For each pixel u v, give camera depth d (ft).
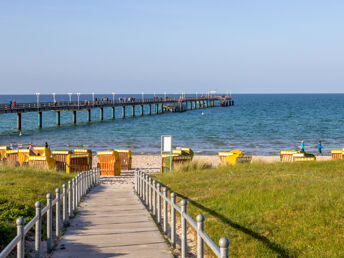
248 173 60.03
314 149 172.35
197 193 45.47
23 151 100.37
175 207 28.50
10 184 51.85
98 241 30.53
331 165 63.16
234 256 26.27
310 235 27.25
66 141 201.16
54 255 27.07
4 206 37.35
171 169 86.33
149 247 28.89
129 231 33.94
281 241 27.20
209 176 60.54
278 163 71.97
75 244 29.73
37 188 50.14
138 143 196.85
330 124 306.55
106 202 50.88
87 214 42.01
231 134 239.09
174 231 29.76
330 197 34.40
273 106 642.22
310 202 33.50
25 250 28.22
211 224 32.50
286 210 32.45
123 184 81.97
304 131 255.91
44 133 238.07
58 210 32.32
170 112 489.67
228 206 36.60
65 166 96.53
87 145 187.01
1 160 99.81
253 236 28.81
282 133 244.22
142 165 123.75
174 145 188.44
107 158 101.04
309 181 45.16
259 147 180.96
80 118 414.41
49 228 28.19
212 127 284.00
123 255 26.81
